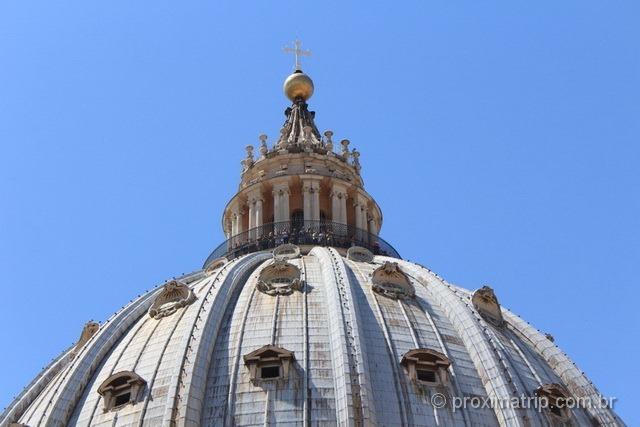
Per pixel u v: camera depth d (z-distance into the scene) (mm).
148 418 64125
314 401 63406
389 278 75875
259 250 87688
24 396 75750
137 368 69375
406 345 69250
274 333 69000
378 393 64812
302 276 76000
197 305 72625
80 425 66688
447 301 74688
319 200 91938
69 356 80312
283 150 94938
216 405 64125
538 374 72250
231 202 94375
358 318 69375
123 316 77250
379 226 96562
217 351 68188
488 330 72875
